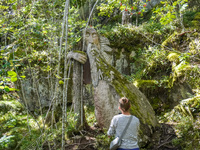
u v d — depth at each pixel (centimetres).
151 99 477
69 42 381
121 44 566
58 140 354
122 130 240
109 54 393
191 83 424
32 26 304
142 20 734
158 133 348
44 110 502
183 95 438
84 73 388
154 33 570
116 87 350
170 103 456
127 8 368
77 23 376
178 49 515
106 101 351
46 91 502
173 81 451
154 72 510
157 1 746
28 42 322
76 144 339
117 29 582
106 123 353
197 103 385
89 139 351
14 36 298
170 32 560
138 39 568
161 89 473
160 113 450
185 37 521
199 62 448
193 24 561
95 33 377
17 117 470
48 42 339
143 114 348
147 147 325
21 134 390
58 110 462
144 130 331
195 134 330
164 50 512
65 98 269
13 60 262
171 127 367
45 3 333
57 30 332
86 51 389
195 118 371
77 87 377
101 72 358
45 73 492
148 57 525
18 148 350
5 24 296
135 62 550
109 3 379
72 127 368
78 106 377
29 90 505
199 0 679
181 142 326
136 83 489
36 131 404
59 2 337
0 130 405
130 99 348
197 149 305
